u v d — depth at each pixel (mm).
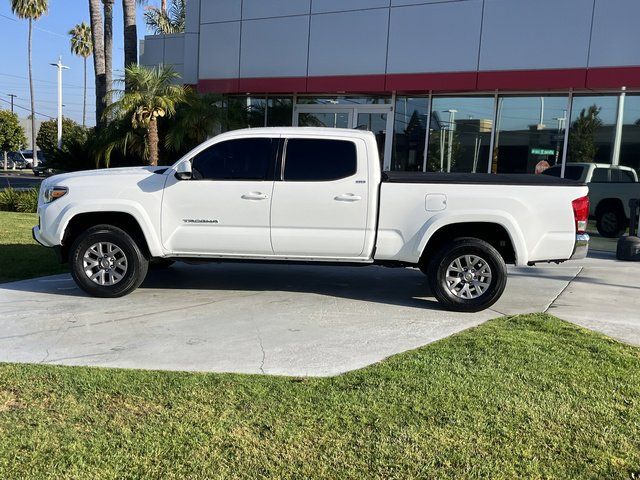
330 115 14312
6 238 11086
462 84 12016
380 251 6684
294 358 4996
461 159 13000
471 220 6477
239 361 4902
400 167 13617
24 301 6836
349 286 7973
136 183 6867
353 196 6602
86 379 4398
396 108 13516
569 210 6461
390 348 5297
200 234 6824
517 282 8461
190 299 7066
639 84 10555
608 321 6352
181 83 16953
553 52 11195
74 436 3555
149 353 5074
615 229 11742
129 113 14664
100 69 20047
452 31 12016
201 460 3314
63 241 7098
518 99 12352
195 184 6781
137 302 6875
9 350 5102
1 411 3865
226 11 14328
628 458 3400
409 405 4023
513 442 3551
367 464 3295
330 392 4230
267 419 3799
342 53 13141
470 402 4078
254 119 15070
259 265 9422
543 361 4895
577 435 3652
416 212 6559
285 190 6672
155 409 3922
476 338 5516
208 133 14672
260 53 14016
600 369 4746
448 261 6586
